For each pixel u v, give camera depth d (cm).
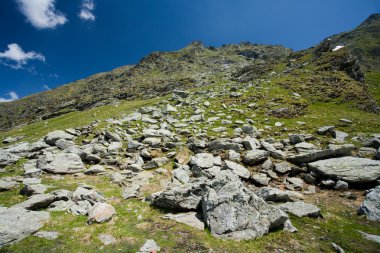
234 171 2309
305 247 1357
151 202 1850
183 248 1323
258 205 1598
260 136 3356
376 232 1538
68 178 2269
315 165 2356
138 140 3344
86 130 3819
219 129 3631
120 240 1371
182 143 3120
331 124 3759
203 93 6550
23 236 1316
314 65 7244
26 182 2056
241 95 5462
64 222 1499
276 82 6175
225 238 1413
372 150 2686
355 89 5422
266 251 1317
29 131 5259
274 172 2441
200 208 1742
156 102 6125
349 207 1866
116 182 2220
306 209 1739
